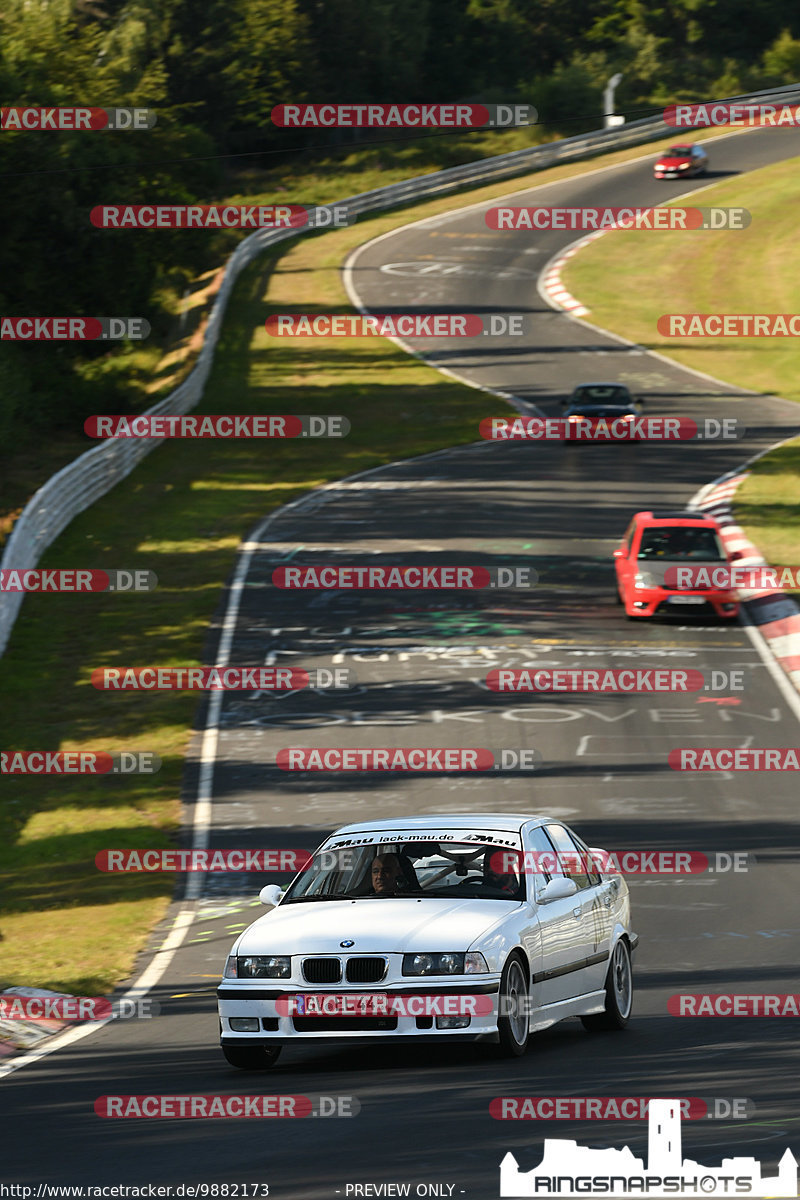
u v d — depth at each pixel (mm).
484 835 41469
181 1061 40094
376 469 167500
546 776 79562
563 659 102000
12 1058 42000
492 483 158875
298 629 111125
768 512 142000
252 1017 36938
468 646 105625
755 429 183625
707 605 109562
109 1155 29766
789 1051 37375
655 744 84625
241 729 90625
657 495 151875
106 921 62125
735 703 92000
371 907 38594
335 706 93688
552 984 39438
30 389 193750
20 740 90938
